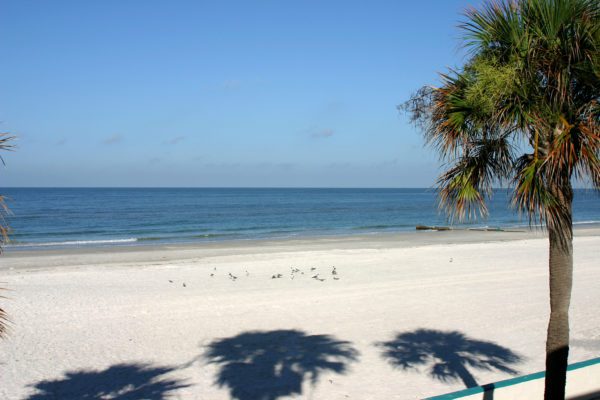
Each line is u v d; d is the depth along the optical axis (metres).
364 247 28.19
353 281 16.44
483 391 5.50
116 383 8.03
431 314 12.34
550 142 4.48
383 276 17.39
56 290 14.97
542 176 4.36
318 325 11.36
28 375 8.36
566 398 6.23
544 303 13.47
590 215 66.56
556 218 4.44
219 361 9.03
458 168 5.30
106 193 174.25
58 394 7.61
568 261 4.64
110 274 17.86
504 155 5.06
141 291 14.82
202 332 10.80
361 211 75.44
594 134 4.11
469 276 17.44
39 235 39.44
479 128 4.90
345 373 8.45
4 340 10.12
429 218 59.28
